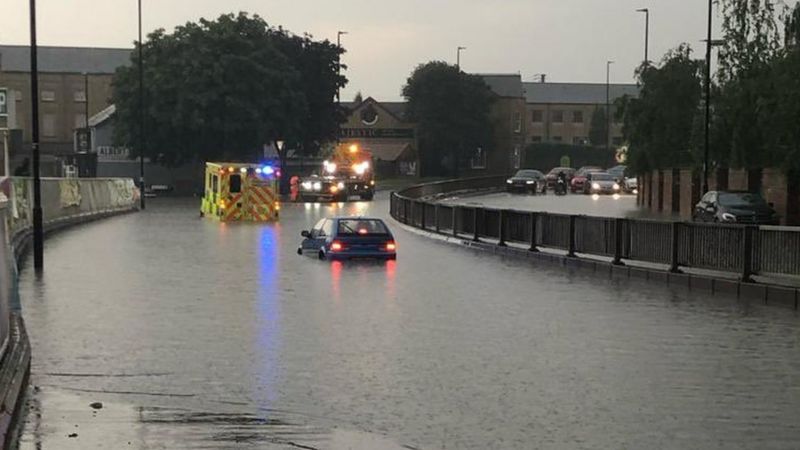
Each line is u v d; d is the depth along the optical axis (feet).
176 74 248.32
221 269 77.61
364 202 219.41
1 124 128.67
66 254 89.92
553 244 89.61
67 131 364.17
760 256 63.87
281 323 49.75
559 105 432.66
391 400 32.94
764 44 137.39
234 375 36.76
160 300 58.44
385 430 29.12
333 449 27.04
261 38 259.19
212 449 26.73
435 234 123.44
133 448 26.61
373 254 87.97
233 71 249.14
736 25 138.72
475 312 54.65
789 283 62.49
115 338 44.70
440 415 30.94
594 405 32.35
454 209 116.57
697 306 58.18
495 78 394.11
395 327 48.80
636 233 76.74
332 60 292.61
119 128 252.21
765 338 46.14
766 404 32.50
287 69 263.08
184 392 33.81
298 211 177.78
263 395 33.50
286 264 82.64
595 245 82.53
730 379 36.55
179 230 126.31
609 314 54.34
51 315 51.78
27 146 338.13
